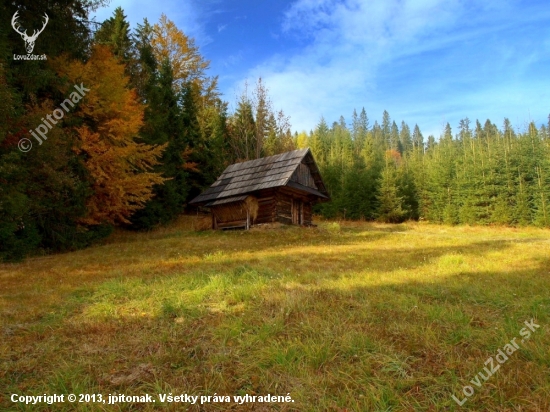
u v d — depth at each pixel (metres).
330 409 3.03
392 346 4.15
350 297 6.28
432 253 12.25
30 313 5.77
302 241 16.36
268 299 6.02
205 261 10.70
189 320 5.22
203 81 39.00
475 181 33.69
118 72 17.52
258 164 23.62
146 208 23.16
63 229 15.48
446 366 3.74
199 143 33.28
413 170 41.84
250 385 3.48
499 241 17.17
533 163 32.53
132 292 6.85
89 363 3.92
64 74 15.40
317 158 49.16
